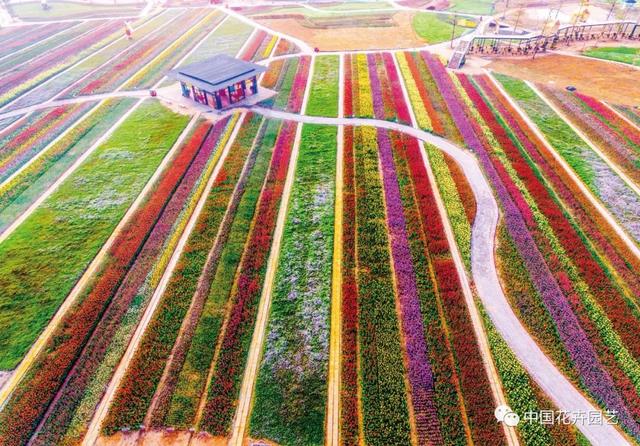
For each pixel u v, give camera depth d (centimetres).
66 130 4656
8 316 2561
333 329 2453
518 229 3020
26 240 3120
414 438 1948
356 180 3594
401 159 3850
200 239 3069
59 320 2533
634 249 2873
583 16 7200
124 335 2438
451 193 3406
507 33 7100
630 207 3216
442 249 2886
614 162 3738
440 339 2344
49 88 5766
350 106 4797
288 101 4997
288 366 2261
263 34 7462
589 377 2139
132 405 2102
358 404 2095
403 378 2180
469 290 2627
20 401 2125
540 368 2197
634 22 6450
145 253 2988
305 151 4034
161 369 2262
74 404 2125
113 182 3716
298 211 3306
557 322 2394
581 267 2714
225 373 2233
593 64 5591
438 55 6200
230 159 3944
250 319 2505
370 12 8575
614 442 1905
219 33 7731
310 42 7006
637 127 4206
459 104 4794
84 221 3288
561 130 4228
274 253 2961
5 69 6575
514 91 5044
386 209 3288
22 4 10412
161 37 7650
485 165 3722
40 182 3762
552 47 6234
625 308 2453
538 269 2716
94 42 7581
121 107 5034
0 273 2845
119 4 10344
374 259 2847
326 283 2723
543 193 3359
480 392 2091
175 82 5672
